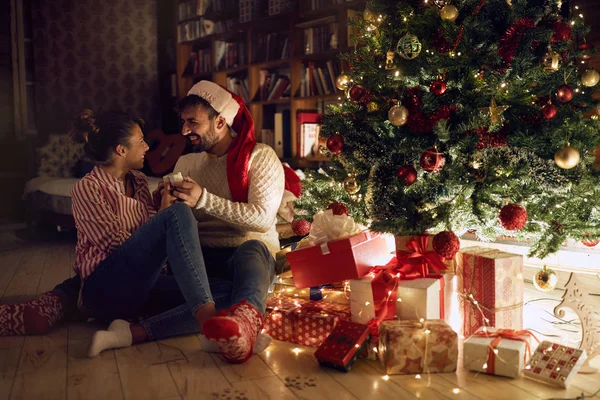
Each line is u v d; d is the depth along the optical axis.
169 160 5.22
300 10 4.92
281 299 2.30
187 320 2.18
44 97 6.29
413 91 2.19
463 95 2.12
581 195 2.08
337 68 4.75
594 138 2.12
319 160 4.89
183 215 2.02
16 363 1.98
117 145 2.27
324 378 1.82
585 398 1.65
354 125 2.33
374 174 2.23
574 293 1.95
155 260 2.12
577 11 3.69
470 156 2.07
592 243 2.23
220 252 2.43
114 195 2.26
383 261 2.29
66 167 5.45
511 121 2.14
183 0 6.30
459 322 2.15
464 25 2.06
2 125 5.98
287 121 5.22
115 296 2.21
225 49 5.93
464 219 2.26
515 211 1.92
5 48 5.95
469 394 1.68
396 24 2.27
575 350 1.79
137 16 6.73
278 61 5.22
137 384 1.79
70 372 1.89
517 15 2.14
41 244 4.64
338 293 2.38
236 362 1.93
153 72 6.86
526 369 1.79
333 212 2.28
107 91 6.62
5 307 2.26
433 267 2.04
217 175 2.45
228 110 2.42
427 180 2.15
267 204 2.36
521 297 2.05
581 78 2.22
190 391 1.73
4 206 5.86
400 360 1.83
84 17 6.46
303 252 2.17
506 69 2.12
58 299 2.38
